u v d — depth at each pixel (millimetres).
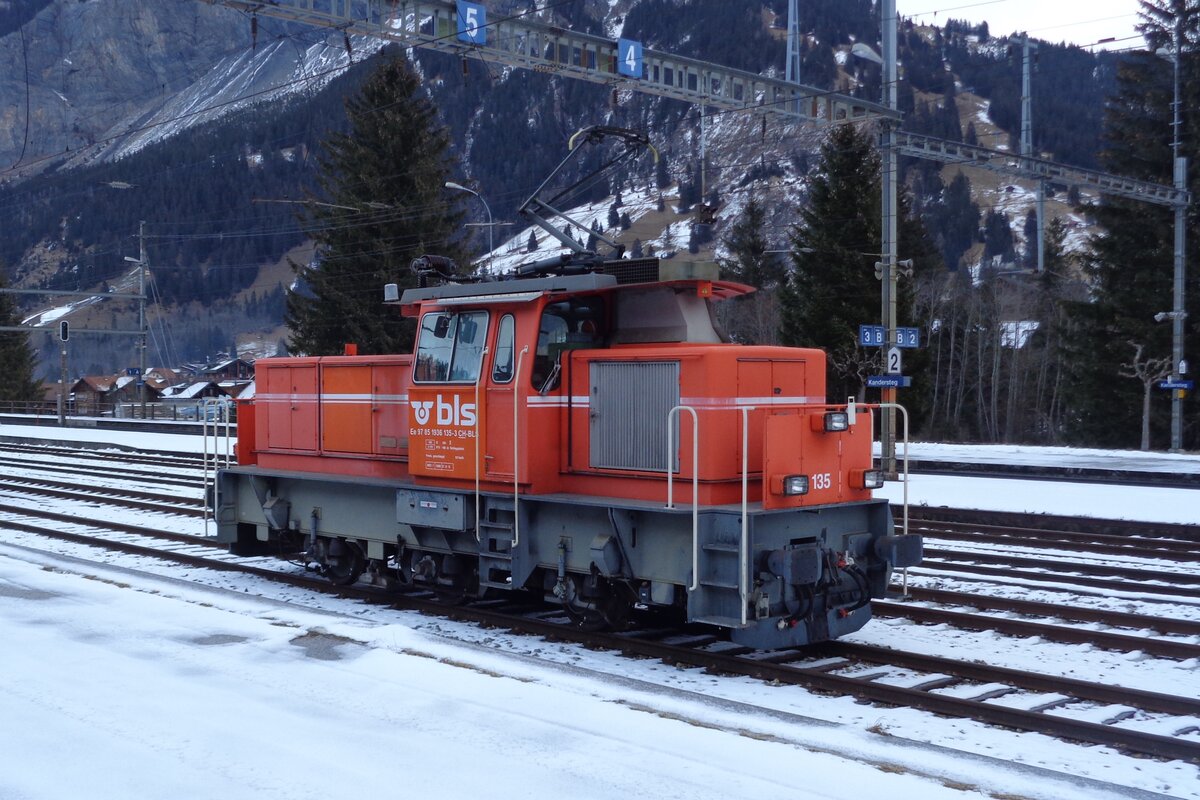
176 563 12609
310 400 11289
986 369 58344
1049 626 8680
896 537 8227
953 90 180625
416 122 37219
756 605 7355
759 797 4793
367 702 6270
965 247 134625
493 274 9828
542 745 5500
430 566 9703
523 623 9109
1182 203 29203
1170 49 38656
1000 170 23031
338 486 10805
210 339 176500
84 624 8398
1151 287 37312
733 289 8773
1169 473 22188
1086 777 5262
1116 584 10766
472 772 5113
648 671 7699
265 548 12508
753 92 20453
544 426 8688
